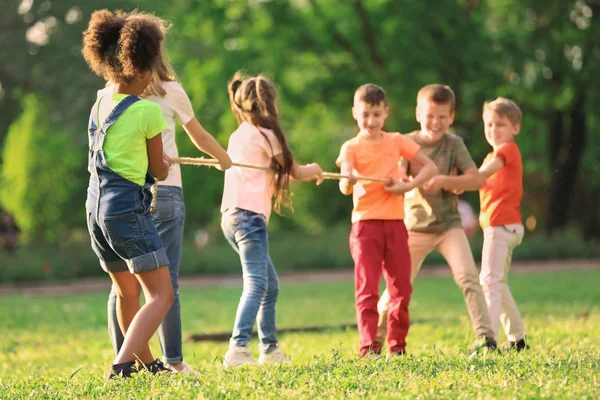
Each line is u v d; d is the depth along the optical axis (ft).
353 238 27.96
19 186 118.42
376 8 117.19
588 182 142.41
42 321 53.57
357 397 18.44
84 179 129.90
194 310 58.39
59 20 130.11
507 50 110.11
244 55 114.93
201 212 143.02
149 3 121.49
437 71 111.04
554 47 112.57
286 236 120.06
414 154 28.45
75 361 34.78
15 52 128.16
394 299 27.55
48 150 119.96
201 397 18.57
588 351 26.43
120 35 21.58
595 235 139.85
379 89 28.22
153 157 21.62
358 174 28.12
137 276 21.47
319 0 122.83
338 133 159.02
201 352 35.99
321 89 116.16
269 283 28.12
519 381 19.98
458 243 28.99
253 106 27.81
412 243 29.45
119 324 23.25
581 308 52.54
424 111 29.53
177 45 129.80
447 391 18.92
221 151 24.75
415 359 23.91
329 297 68.69
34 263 94.79
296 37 117.91
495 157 29.84
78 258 97.86
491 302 29.30
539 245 113.80
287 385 20.22
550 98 116.98
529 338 33.88
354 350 33.50
